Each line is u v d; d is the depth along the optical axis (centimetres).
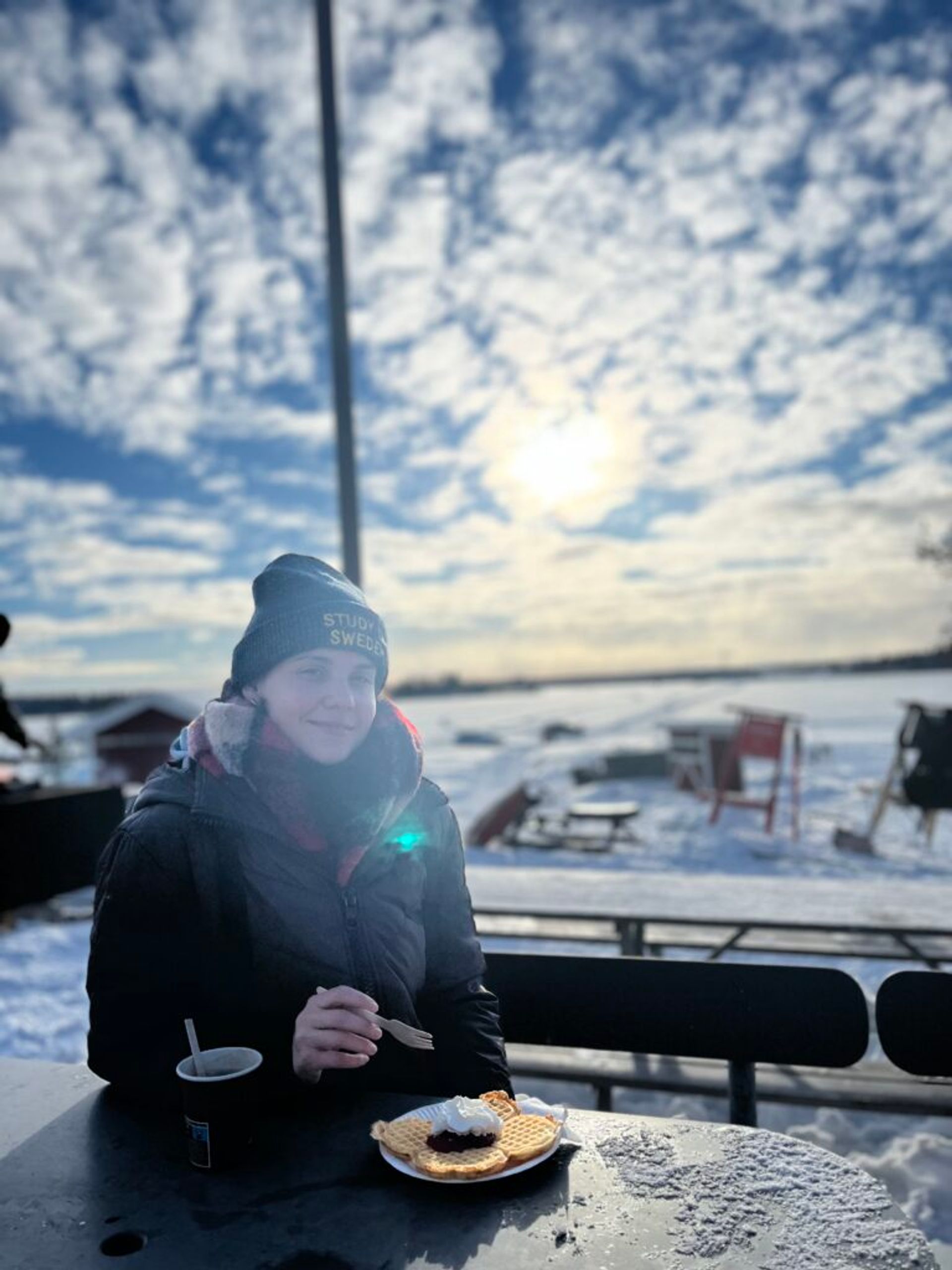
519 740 3216
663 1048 221
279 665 175
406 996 180
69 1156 136
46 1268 108
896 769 984
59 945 642
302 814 173
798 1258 106
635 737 3027
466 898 207
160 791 174
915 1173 299
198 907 166
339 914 175
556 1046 229
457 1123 132
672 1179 126
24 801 552
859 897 390
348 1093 157
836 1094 299
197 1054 139
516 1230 114
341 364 669
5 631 258
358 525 671
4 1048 447
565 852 953
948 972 203
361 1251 110
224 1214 119
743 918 350
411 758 188
